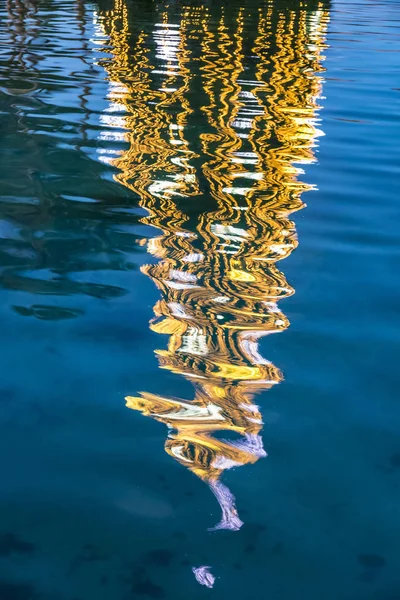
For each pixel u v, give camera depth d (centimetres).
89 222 287
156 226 287
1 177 345
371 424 167
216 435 161
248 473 148
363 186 357
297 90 619
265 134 462
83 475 147
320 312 221
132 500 140
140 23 1050
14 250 256
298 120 507
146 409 169
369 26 1166
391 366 192
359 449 158
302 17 1226
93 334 202
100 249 260
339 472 150
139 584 119
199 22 1084
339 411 171
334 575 122
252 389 178
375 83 666
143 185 342
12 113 489
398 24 1214
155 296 225
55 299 221
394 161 407
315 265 256
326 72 721
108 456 153
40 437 158
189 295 227
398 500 142
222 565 124
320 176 373
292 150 426
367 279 246
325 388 180
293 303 226
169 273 242
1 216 290
